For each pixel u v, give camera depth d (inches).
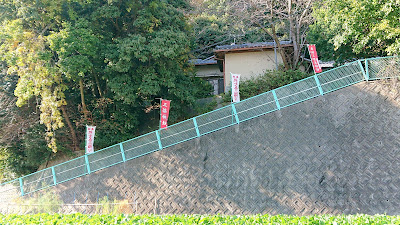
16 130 800.9
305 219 329.1
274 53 929.5
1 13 697.0
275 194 588.7
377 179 557.6
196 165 647.1
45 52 666.8
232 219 355.3
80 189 682.2
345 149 590.2
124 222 350.3
